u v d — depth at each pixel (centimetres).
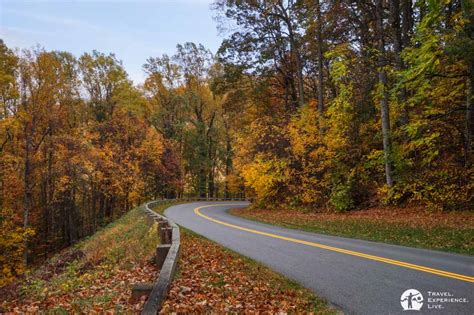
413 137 1756
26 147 2491
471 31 1409
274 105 3728
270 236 1375
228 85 3197
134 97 4106
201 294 655
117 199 4031
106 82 3956
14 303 834
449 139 1864
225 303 612
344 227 1645
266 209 2711
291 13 2742
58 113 2698
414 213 1672
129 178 3500
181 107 4619
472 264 859
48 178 2952
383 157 1939
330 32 2398
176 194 5212
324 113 2406
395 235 1355
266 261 925
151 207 2756
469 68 1532
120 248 1190
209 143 5388
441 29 1452
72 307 630
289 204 2583
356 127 2242
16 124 2306
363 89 2125
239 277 795
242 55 2988
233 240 1275
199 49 4672
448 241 1170
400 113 1944
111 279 836
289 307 603
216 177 6281
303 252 1041
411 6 2166
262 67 3027
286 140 2548
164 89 4575
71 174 3072
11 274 2311
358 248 1098
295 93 3362
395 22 1916
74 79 3447
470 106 1612
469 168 1686
